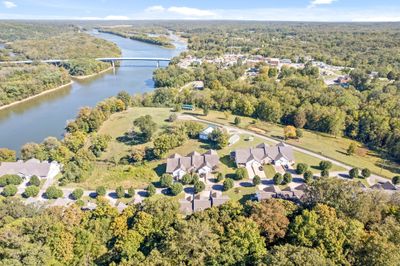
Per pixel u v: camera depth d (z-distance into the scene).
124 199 97.88
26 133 154.75
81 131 141.75
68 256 56.28
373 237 50.12
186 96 189.25
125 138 143.00
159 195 99.81
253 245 52.28
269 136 142.00
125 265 50.59
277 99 170.88
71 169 110.25
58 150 121.00
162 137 123.81
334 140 140.00
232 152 122.44
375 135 134.75
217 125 154.62
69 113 183.75
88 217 68.50
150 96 193.12
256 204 64.31
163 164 118.75
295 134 138.88
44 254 53.16
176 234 55.19
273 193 90.44
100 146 128.12
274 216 58.25
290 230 56.69
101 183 106.88
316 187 66.56
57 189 98.56
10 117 178.12
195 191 99.62
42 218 61.19
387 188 97.00
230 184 100.75
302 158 120.88
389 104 152.38
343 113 147.25
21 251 52.19
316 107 154.88
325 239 51.69
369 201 60.59
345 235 52.22
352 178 107.06
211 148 129.00
